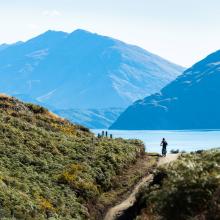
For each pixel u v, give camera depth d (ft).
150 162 242.78
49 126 259.80
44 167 179.11
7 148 184.14
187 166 132.05
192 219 98.12
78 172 179.32
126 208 162.09
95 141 245.45
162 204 108.68
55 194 156.04
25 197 140.26
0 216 123.34
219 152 155.43
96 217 155.33
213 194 102.89
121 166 210.38
